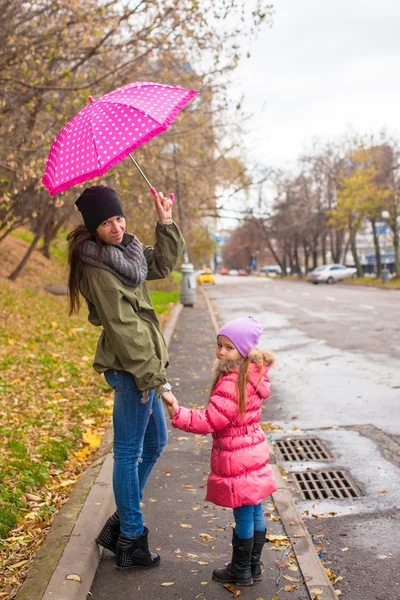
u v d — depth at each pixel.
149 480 5.17
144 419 3.51
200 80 11.92
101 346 3.46
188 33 10.37
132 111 3.27
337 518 4.45
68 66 11.59
